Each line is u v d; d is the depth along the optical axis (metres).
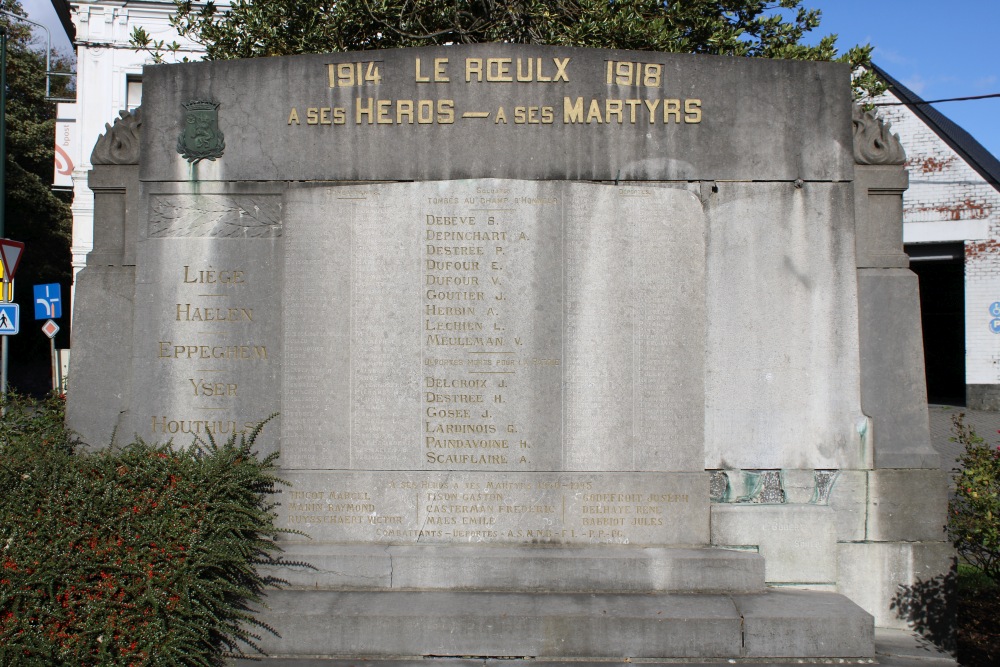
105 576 4.25
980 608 6.18
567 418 5.55
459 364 5.57
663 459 5.56
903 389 5.64
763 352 5.62
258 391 5.62
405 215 5.63
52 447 5.12
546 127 5.66
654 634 4.86
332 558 5.30
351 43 10.17
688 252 5.63
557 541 5.49
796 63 5.73
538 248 5.60
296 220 5.66
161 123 5.73
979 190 20.58
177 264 5.67
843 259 5.66
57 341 30.02
